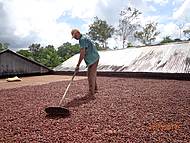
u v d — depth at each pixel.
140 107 3.36
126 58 10.02
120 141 2.19
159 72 7.79
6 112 3.41
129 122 2.72
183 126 2.52
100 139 2.26
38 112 3.30
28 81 8.05
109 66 9.87
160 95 4.19
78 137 2.32
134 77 8.32
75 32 4.11
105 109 3.31
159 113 3.03
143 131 2.41
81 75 10.15
